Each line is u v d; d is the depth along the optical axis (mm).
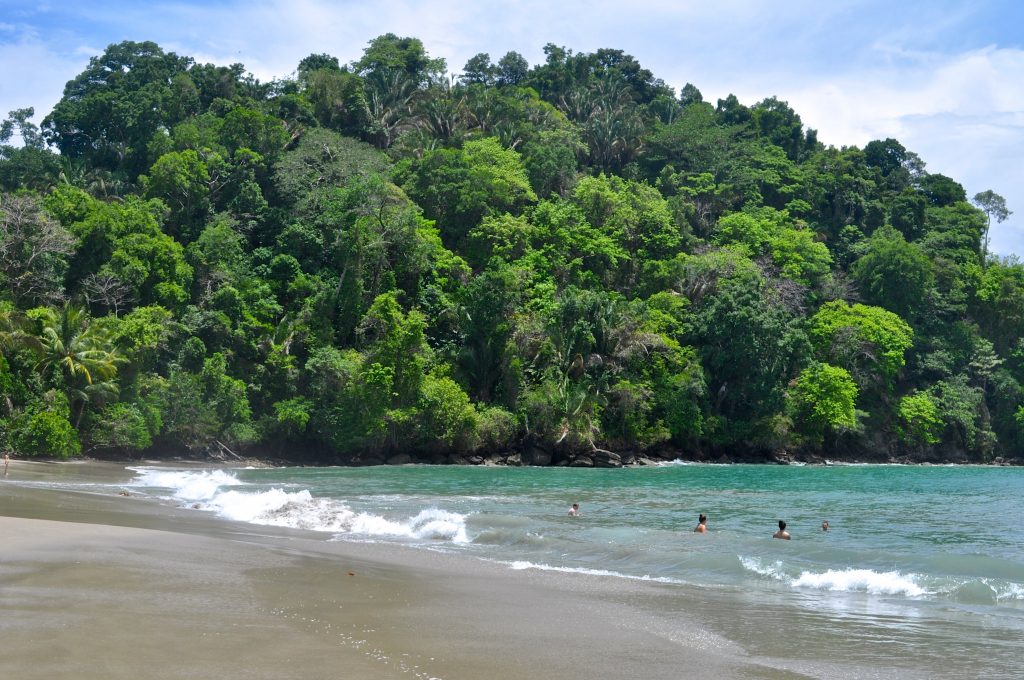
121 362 57156
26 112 96312
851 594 16156
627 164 114688
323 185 86562
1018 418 88312
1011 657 11562
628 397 71125
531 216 92312
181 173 79812
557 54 140250
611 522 27969
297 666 9680
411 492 38219
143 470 46375
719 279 83812
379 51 121188
